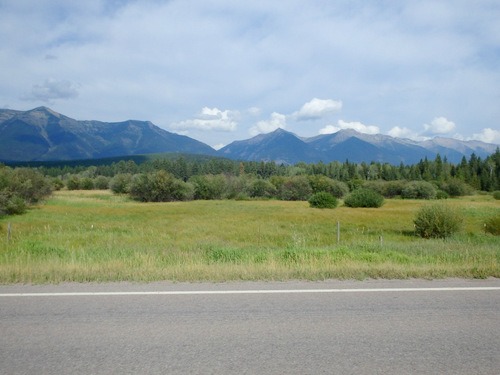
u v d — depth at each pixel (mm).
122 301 5254
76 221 29828
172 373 3227
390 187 84875
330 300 5371
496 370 3346
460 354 3656
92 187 98875
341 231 24500
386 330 4242
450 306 5129
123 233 22297
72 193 81875
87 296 5488
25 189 44125
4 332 4098
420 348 3779
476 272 7055
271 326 4332
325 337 4027
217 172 153125
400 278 6770
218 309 4926
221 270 7191
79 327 4258
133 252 11117
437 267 7469
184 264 8055
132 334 4066
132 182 67438
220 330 4195
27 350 3666
